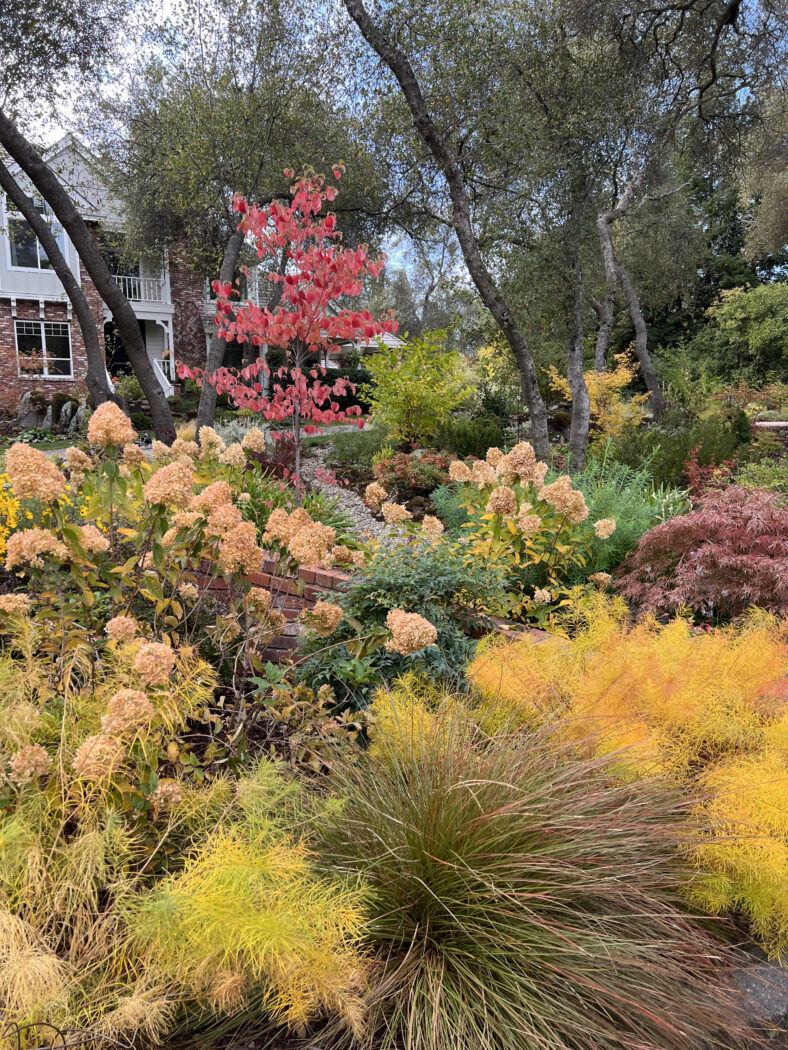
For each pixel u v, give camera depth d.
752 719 2.33
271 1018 1.47
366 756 2.11
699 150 9.63
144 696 1.55
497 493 3.43
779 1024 1.55
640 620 3.40
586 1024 1.42
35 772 1.50
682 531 4.11
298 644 3.37
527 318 7.99
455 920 1.58
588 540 4.05
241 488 4.43
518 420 13.95
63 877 1.42
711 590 3.87
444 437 10.66
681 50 8.70
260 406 5.33
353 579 3.18
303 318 5.10
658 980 1.54
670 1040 1.45
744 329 20.83
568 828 1.74
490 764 1.96
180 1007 1.46
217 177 11.12
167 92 11.83
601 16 7.63
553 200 7.67
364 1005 1.38
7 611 1.87
